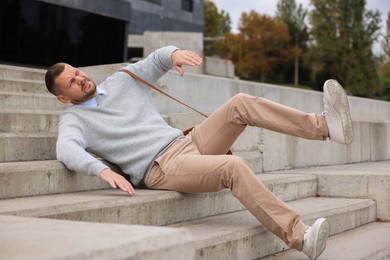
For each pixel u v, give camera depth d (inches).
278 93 340.5
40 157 159.0
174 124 215.8
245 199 127.3
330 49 2370.8
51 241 77.3
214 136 147.8
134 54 949.8
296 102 359.3
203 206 147.6
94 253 70.2
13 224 92.4
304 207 173.6
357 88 2348.7
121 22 815.7
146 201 129.9
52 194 137.2
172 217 137.2
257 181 127.3
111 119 149.0
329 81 140.3
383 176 197.3
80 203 118.4
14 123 175.9
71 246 73.4
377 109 469.4
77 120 147.2
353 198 200.8
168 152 143.8
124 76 157.8
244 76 2679.6
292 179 193.3
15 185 129.0
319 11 2433.6
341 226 172.4
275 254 139.1
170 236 80.2
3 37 642.8
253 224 137.6
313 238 122.0
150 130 148.9
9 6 647.8
